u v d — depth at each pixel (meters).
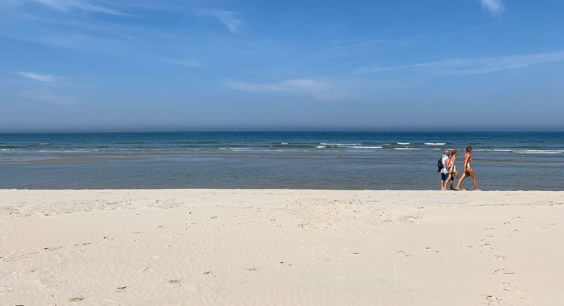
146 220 9.27
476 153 39.72
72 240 7.79
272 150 45.53
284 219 9.05
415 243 7.20
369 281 5.72
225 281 5.82
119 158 33.50
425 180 20.17
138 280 5.89
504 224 7.84
